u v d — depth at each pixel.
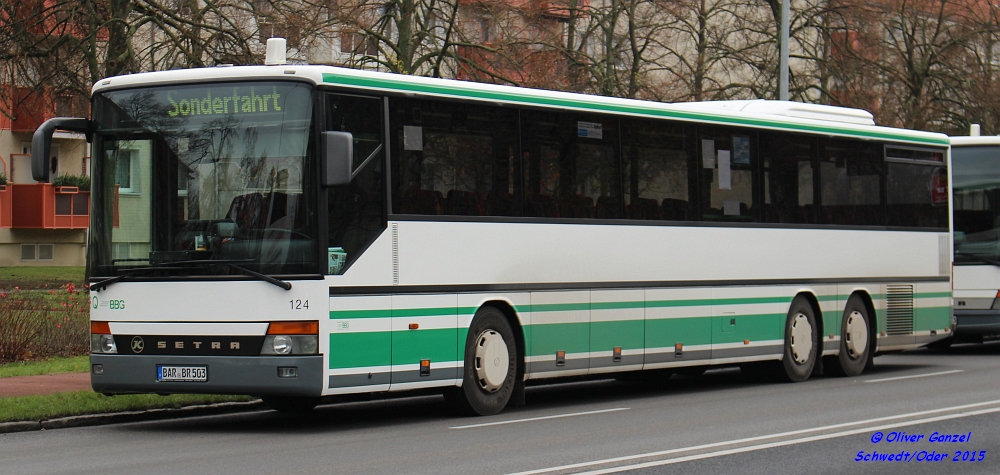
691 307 15.60
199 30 27.27
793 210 17.19
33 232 43.66
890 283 18.83
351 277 11.75
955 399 14.41
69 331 18.83
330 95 11.70
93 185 12.22
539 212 13.71
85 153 44.88
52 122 11.92
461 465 9.41
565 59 32.34
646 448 10.38
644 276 14.95
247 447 10.62
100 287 12.03
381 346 12.01
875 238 18.55
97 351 12.07
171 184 11.90
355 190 11.87
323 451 10.28
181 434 11.69
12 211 42.44
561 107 14.02
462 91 12.95
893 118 37.28
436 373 12.55
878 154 18.70
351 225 11.80
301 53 27.55
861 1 36.97
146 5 27.67
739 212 16.36
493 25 30.98
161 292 11.77
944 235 19.84
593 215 14.34
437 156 12.67
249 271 11.48
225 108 11.82
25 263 43.53
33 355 18.09
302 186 11.53
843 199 18.03
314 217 11.48
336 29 27.53
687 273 15.55
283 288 11.44
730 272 16.17
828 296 17.77
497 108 13.34
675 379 18.56
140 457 10.04
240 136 11.75
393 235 12.16
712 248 15.91
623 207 14.74
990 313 22.59
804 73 37.31
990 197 22.72
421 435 11.42
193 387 11.60
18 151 43.59
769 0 37.81
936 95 40.34
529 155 13.64
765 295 16.72
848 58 36.88
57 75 26.72
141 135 12.05
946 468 9.58
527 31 31.61
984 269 22.67
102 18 27.16
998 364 20.42
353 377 11.73
